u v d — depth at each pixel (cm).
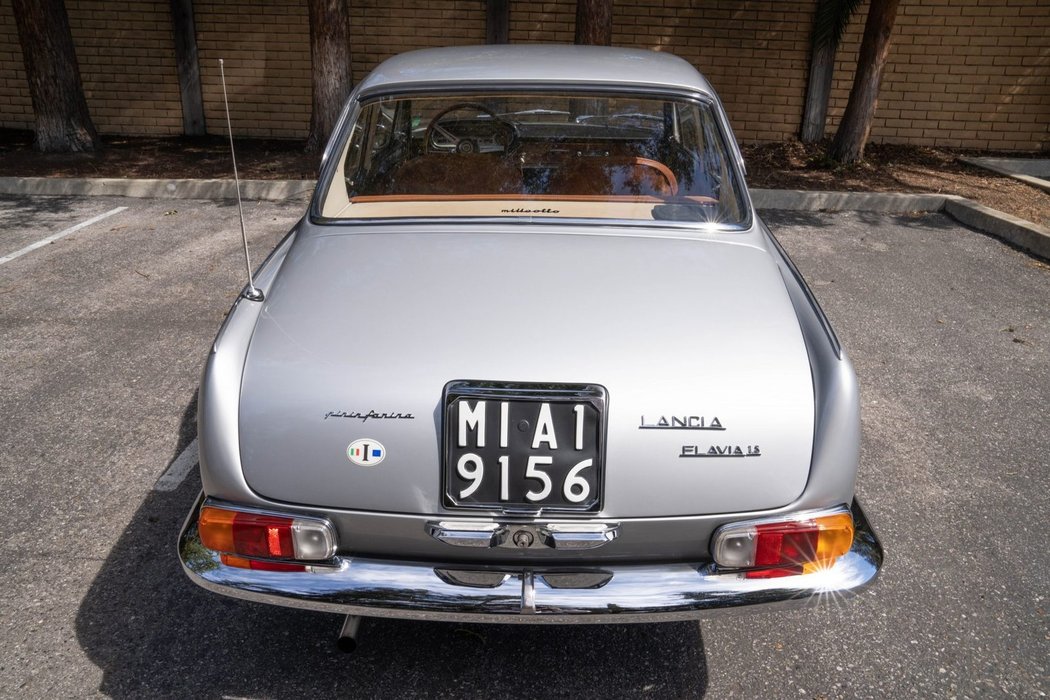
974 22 1001
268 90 1066
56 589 285
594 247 268
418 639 266
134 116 1084
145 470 357
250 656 258
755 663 259
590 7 844
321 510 211
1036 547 317
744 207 296
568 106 309
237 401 215
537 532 209
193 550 221
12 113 1089
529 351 219
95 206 784
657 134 310
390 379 212
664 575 214
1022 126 1039
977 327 531
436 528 209
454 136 319
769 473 210
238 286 577
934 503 344
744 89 1047
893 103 1042
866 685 250
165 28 1044
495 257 260
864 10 1005
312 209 299
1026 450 387
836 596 214
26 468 356
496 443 207
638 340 224
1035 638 270
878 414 418
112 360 461
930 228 758
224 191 819
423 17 1036
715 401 211
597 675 253
